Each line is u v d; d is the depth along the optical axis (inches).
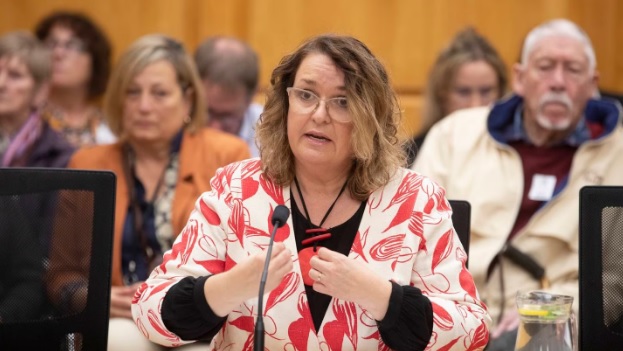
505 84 424.8
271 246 192.5
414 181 219.5
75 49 461.4
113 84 344.8
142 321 206.4
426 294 212.1
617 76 509.0
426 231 213.9
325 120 207.2
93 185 227.5
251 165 222.1
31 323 225.3
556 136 341.7
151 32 534.3
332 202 217.2
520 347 203.2
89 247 227.0
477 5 512.7
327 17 522.0
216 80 417.7
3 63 394.6
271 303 208.1
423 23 516.7
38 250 225.9
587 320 224.4
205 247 213.9
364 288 193.5
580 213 225.9
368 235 213.0
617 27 507.8
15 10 538.6
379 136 213.0
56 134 396.2
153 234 332.5
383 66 214.8
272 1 525.3
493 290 325.1
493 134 346.0
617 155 338.0
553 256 330.6
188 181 339.0
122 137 347.3
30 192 226.2
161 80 341.1
